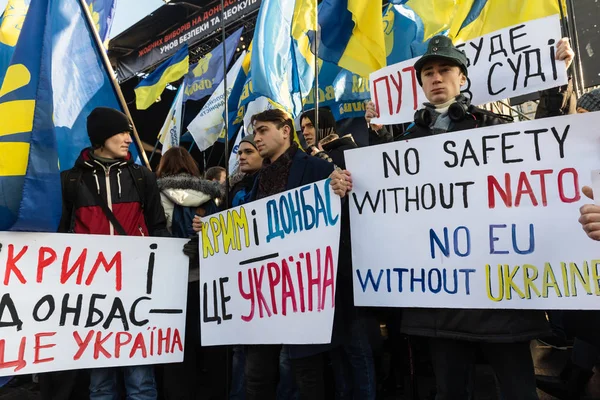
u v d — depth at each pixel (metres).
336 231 2.47
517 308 2.04
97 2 4.59
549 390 3.19
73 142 3.56
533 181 2.10
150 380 2.93
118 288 2.84
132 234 2.92
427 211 2.29
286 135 2.87
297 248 2.61
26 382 4.68
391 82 3.07
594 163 2.02
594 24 4.27
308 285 2.54
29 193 2.54
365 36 3.22
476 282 2.14
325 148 3.43
